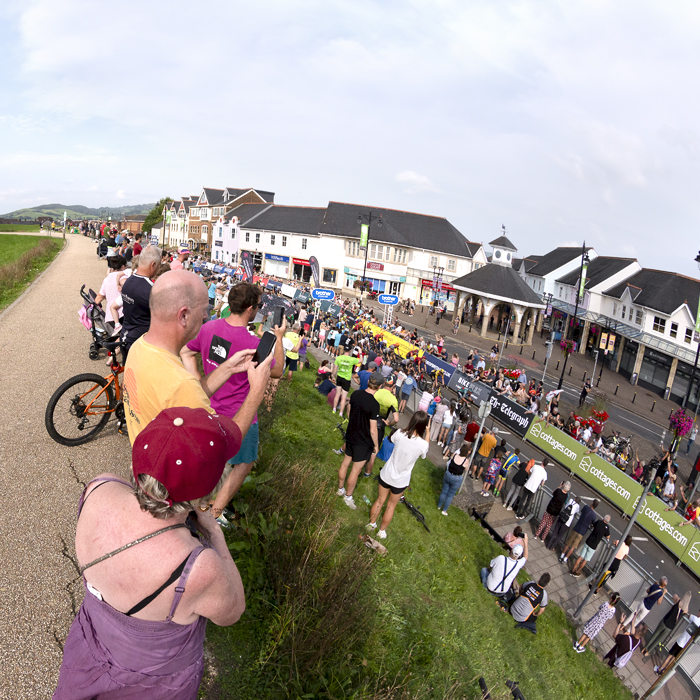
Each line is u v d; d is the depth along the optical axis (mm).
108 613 1283
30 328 9062
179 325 2158
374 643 4355
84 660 1303
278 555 4066
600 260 60188
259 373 2203
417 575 6566
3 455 4387
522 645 7715
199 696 2754
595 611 10484
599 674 8797
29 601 2934
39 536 3486
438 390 18203
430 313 59031
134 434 2223
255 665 3139
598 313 52656
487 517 12383
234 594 1407
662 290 43438
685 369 38344
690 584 12609
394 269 62656
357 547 5543
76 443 4855
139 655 1289
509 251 67000
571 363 45906
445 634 5711
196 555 1263
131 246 16422
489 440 13523
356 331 26328
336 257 61906
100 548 1259
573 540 11609
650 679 9633
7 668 2488
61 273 17781
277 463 5551
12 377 6348
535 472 12523
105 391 5152
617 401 36031
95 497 1354
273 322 3492
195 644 1418
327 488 6602
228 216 72812
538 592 8156
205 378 2400
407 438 6074
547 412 21562
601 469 16047
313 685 3293
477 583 8242
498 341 48625
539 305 48312
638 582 10625
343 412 11297
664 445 27938
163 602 1234
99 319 7344
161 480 1206
